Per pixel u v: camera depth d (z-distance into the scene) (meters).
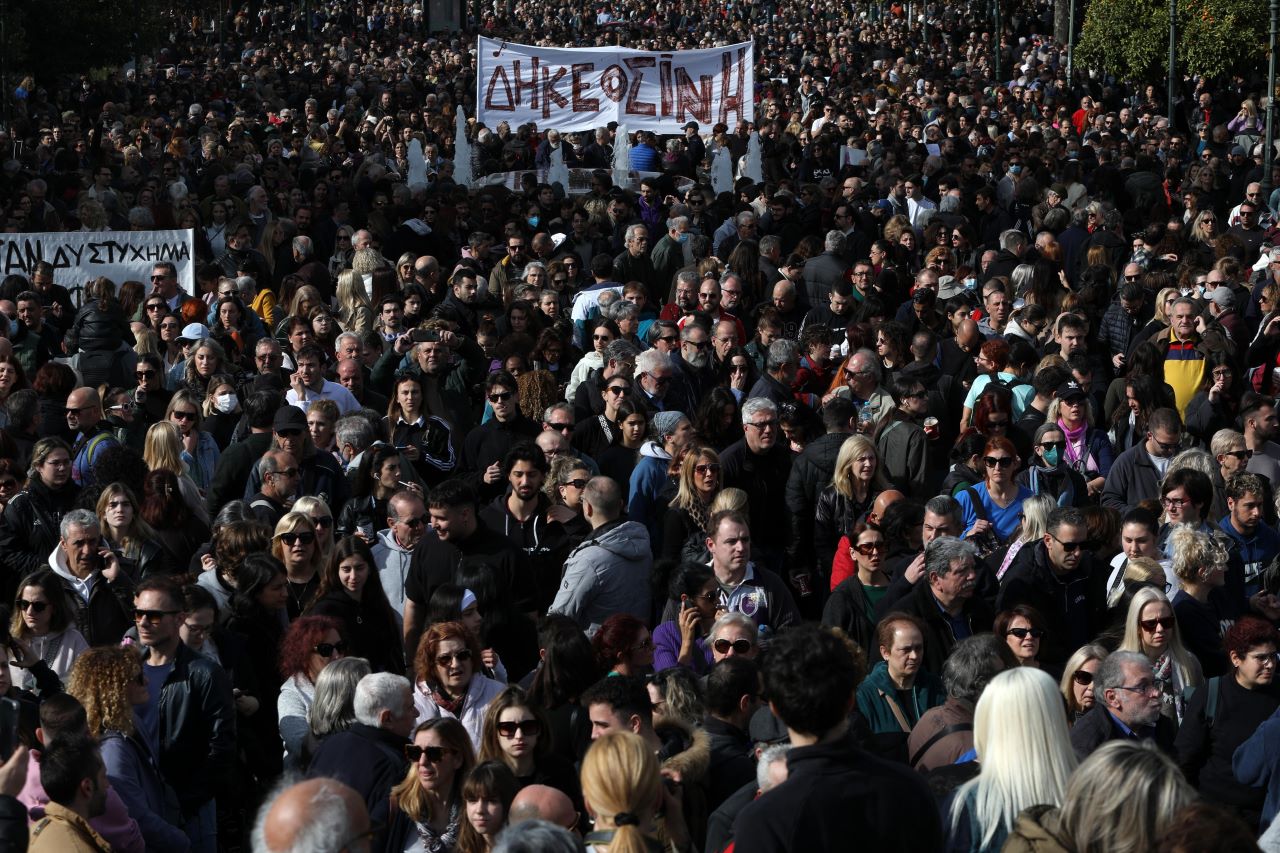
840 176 88.62
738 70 90.06
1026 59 149.88
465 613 26.45
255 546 28.56
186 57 166.62
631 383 37.25
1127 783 15.54
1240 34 119.00
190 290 55.06
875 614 29.17
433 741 21.19
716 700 22.38
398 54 178.62
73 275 54.22
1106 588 29.38
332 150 93.19
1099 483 37.47
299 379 39.97
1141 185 77.56
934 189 80.19
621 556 30.00
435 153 91.62
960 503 32.81
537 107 90.06
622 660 24.84
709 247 63.09
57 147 89.06
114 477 31.83
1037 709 17.92
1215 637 28.09
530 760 22.12
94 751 19.92
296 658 25.47
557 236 65.00
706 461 32.47
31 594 26.23
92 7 116.25
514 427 38.41
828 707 16.30
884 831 16.06
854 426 35.72
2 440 34.78
